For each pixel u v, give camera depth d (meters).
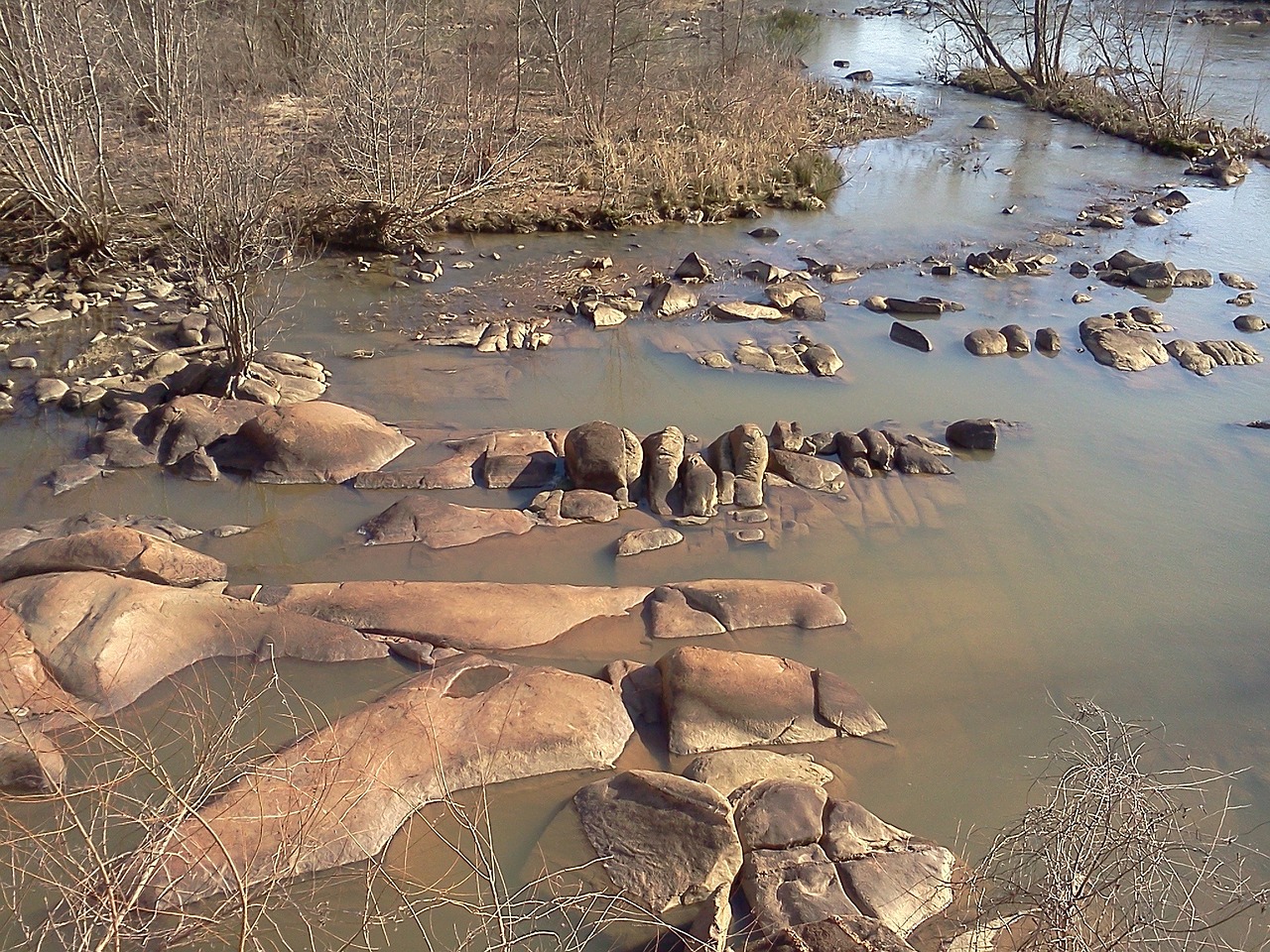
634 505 8.50
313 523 8.17
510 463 8.82
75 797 5.40
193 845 5.10
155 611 6.60
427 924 4.95
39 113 12.03
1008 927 4.99
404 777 5.67
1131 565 8.06
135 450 8.81
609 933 4.96
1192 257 15.10
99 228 12.55
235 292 9.54
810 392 10.79
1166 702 6.67
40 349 10.73
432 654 6.67
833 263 14.38
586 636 6.95
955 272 14.30
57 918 4.67
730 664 6.41
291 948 4.78
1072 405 10.70
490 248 14.59
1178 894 5.27
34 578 6.67
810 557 7.96
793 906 5.04
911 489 8.92
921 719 6.44
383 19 16.14
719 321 12.45
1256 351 11.94
